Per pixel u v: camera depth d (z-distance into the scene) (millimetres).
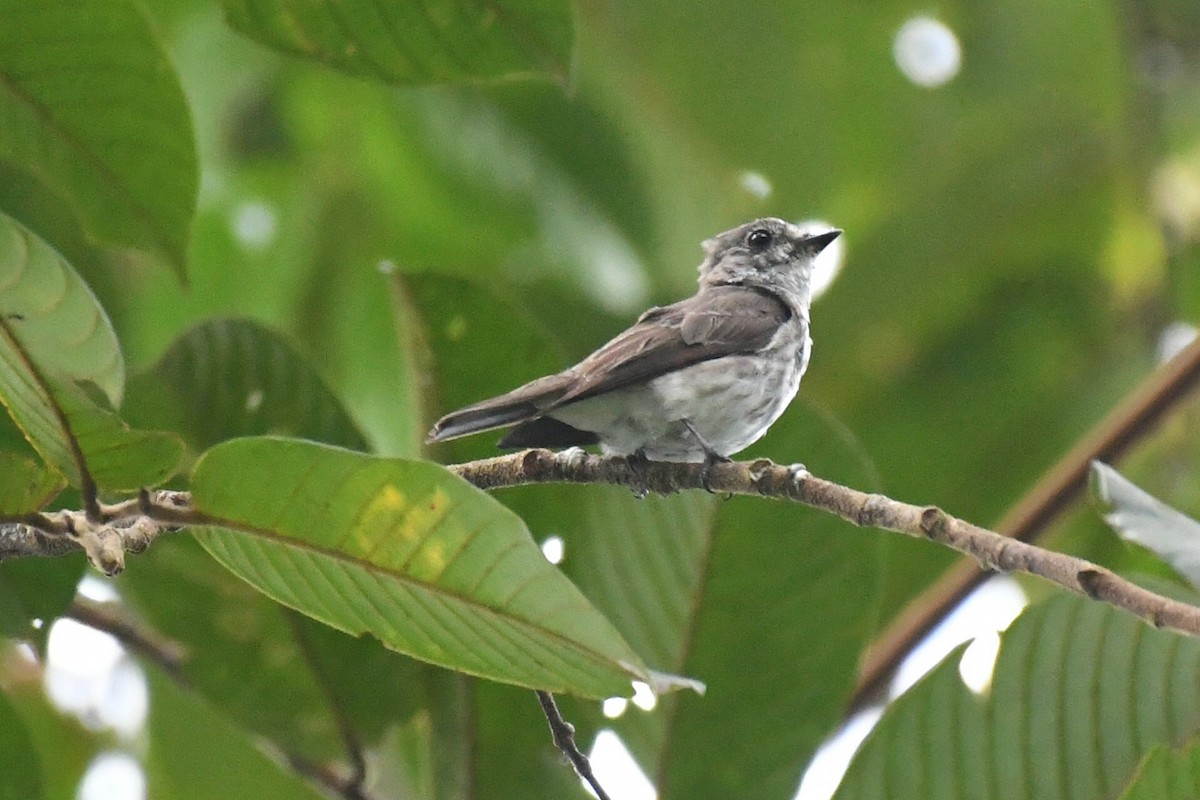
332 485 6293
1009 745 8562
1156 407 11156
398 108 14484
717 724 9336
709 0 15211
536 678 6629
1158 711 8492
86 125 8938
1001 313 16297
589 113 14797
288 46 9461
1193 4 15727
